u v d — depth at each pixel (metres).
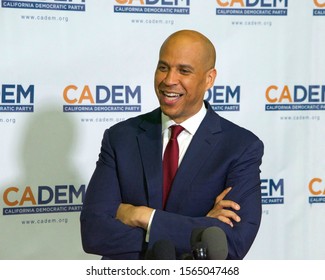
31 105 3.37
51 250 3.48
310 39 3.69
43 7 3.35
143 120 2.61
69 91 3.42
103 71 3.46
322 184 3.76
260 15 3.63
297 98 3.70
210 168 2.45
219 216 2.37
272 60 3.66
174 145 2.50
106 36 3.45
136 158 2.52
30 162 3.40
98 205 2.48
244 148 2.47
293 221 3.75
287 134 3.71
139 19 3.49
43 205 3.45
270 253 3.74
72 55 3.41
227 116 3.63
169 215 2.35
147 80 3.53
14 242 3.42
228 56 3.61
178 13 3.53
